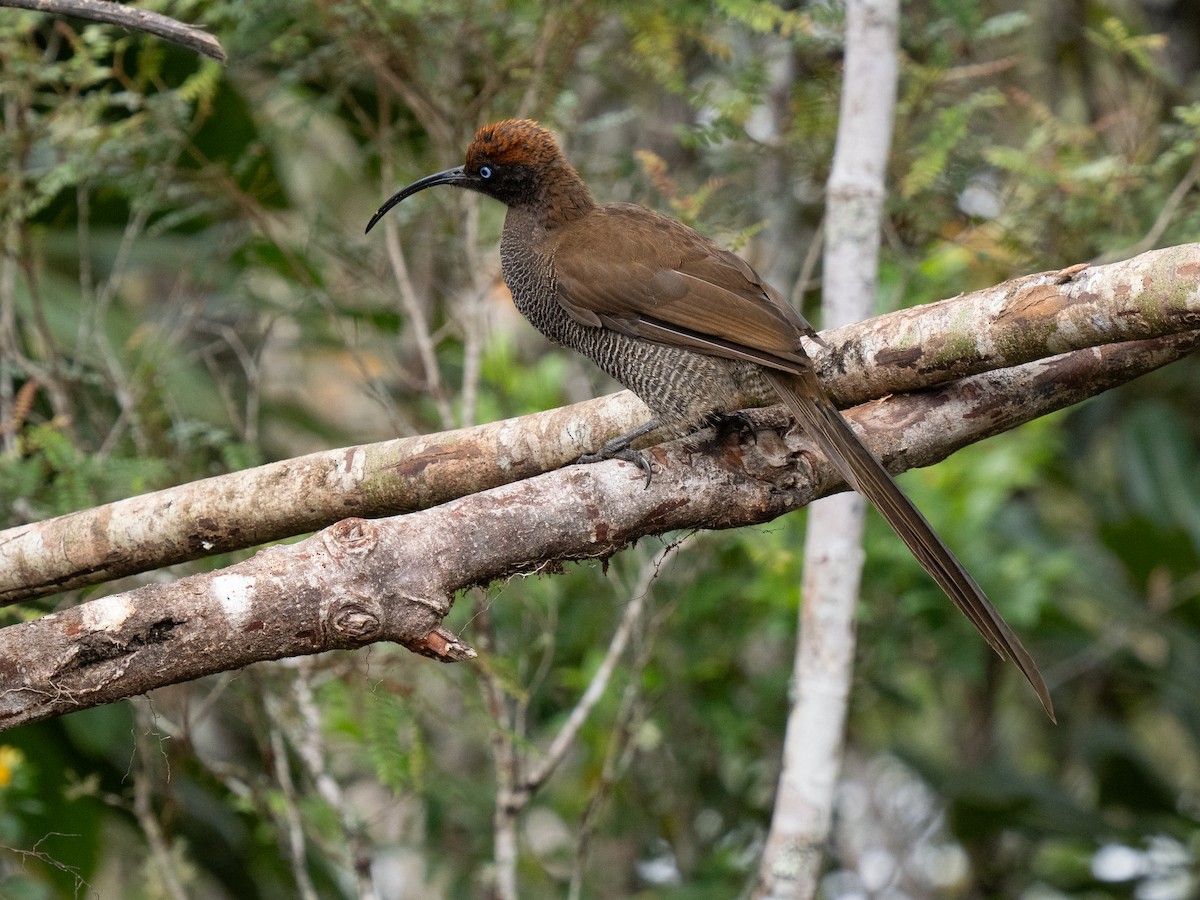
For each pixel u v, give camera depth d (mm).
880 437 8219
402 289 11117
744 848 13312
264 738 10930
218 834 13062
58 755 11859
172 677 6652
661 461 7699
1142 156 11664
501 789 10406
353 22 10812
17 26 10461
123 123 11125
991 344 7758
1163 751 17844
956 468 12320
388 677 10227
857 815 15102
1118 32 11508
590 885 13531
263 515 8219
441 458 8391
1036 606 12359
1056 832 13508
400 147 12594
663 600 12141
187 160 12938
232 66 12328
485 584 7328
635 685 10906
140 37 11938
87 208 13266
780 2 13078
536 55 11203
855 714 13609
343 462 8312
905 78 12031
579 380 14148
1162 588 14148
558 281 9219
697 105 11555
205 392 12727
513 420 8625
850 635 9570
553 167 9734
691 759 13094
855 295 9703
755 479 7840
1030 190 11562
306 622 6695
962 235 11836
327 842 11625
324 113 11570
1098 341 7449
